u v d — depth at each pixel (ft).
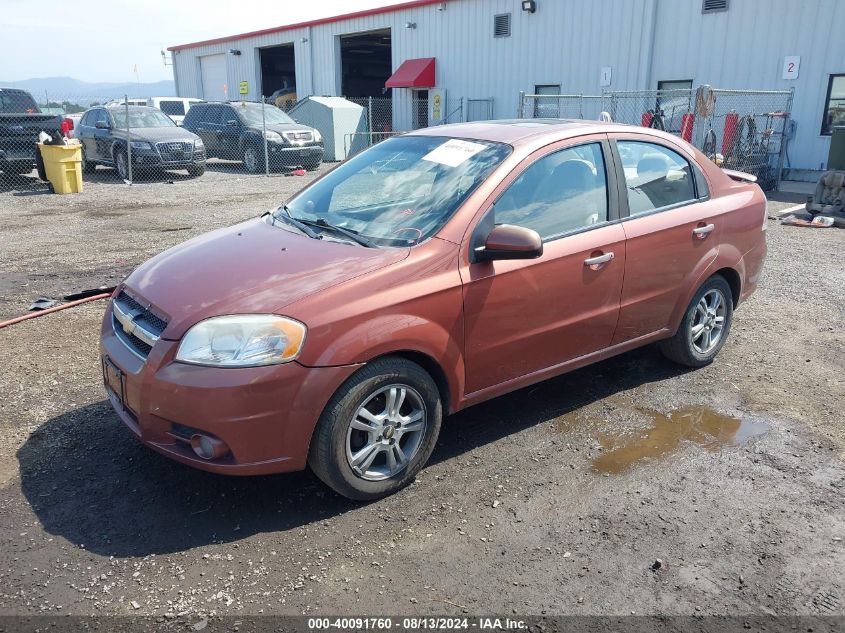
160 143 52.70
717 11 55.88
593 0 64.49
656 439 13.01
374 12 87.25
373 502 10.94
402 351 10.69
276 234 12.51
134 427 10.49
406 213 12.05
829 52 50.08
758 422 13.71
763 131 49.96
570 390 15.15
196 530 10.16
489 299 11.51
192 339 9.77
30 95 48.73
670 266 14.33
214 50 116.78
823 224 35.40
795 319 20.10
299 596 8.86
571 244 12.56
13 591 8.85
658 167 14.60
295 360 9.69
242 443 9.65
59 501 10.78
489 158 12.42
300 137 61.46
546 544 9.95
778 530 10.30
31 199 43.73
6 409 13.80
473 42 76.95
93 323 19.03
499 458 12.30
